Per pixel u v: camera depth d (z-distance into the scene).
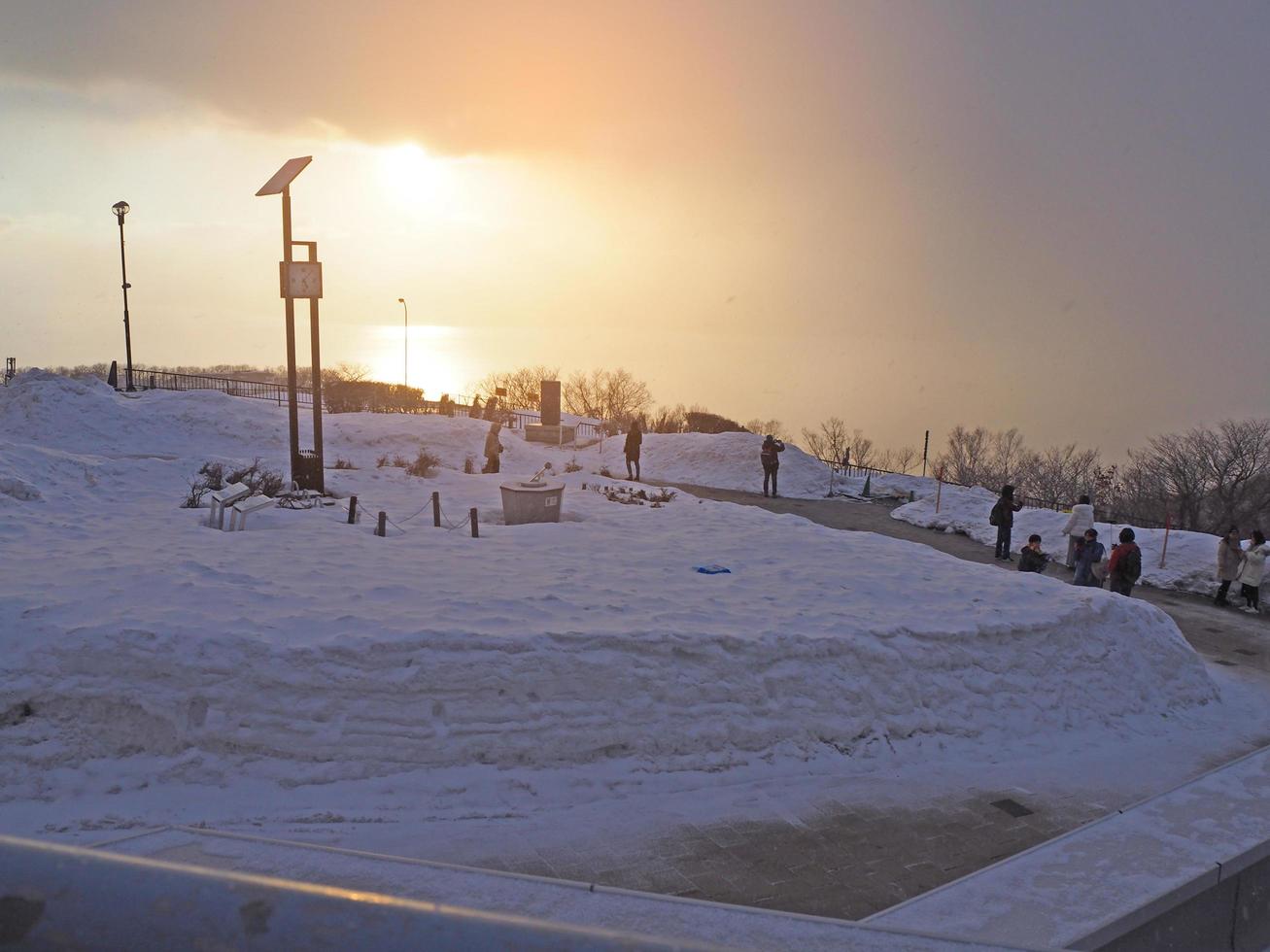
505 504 17.58
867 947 1.58
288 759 8.32
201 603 9.80
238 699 8.50
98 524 14.56
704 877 7.23
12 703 8.31
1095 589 13.35
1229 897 6.43
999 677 10.95
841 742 9.72
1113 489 52.25
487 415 38.91
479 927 0.92
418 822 7.89
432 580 11.62
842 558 14.93
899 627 10.98
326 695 8.62
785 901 6.93
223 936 0.84
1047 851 6.48
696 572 13.37
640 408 74.69
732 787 8.93
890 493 29.84
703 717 9.40
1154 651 12.30
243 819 7.72
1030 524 22.97
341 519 16.30
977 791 9.16
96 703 8.41
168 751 8.29
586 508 19.72
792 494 28.95
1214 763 10.30
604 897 3.12
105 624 8.89
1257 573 17.77
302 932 0.86
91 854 0.95
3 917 0.84
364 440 28.77
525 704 8.97
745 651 9.98
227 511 16.20
